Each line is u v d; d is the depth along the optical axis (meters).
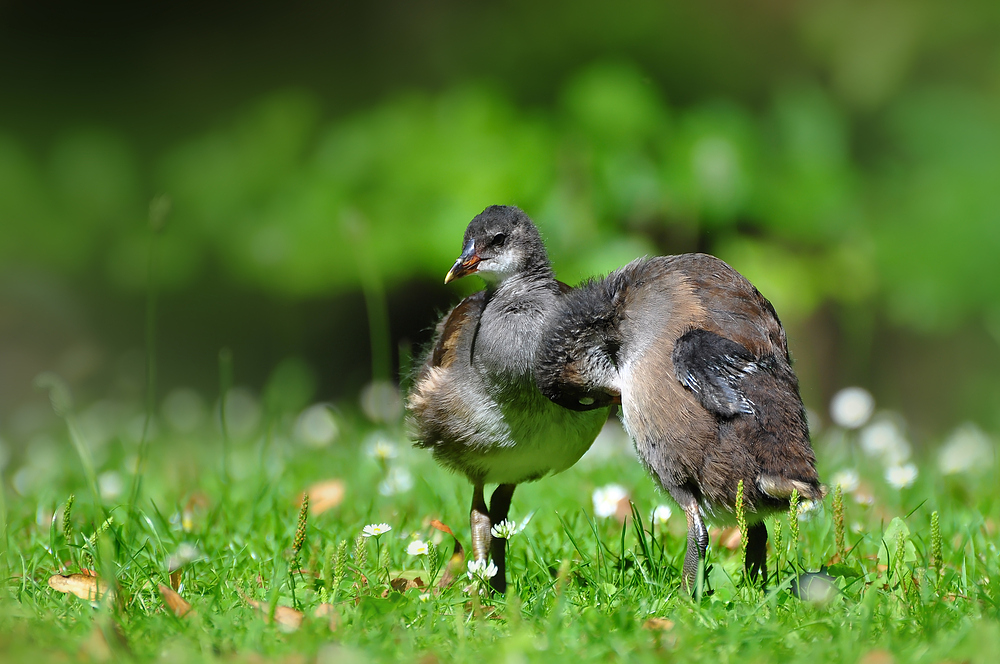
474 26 16.50
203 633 5.26
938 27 16.16
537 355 6.72
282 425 12.39
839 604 5.78
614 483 8.70
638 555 6.90
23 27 17.19
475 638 5.38
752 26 16.45
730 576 6.42
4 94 17.02
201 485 9.18
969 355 16.30
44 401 16.16
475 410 7.14
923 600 5.82
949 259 15.03
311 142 16.25
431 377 7.33
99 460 10.45
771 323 6.57
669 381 6.30
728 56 16.48
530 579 6.53
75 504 8.16
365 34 17.02
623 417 6.55
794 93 15.30
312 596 6.01
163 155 16.98
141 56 17.36
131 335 17.06
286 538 7.10
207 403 16.86
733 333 6.37
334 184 14.90
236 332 17.28
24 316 16.56
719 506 6.25
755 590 6.08
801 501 6.16
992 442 11.01
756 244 14.08
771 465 6.07
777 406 6.17
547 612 5.86
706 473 6.18
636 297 6.65
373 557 6.93
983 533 7.23
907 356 16.34
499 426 7.12
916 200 15.51
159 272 16.16
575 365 6.62
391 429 10.36
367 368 17.02
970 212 15.13
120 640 5.07
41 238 16.73
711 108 14.28
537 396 7.04
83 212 16.81
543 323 7.06
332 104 16.83
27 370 16.38
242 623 5.52
